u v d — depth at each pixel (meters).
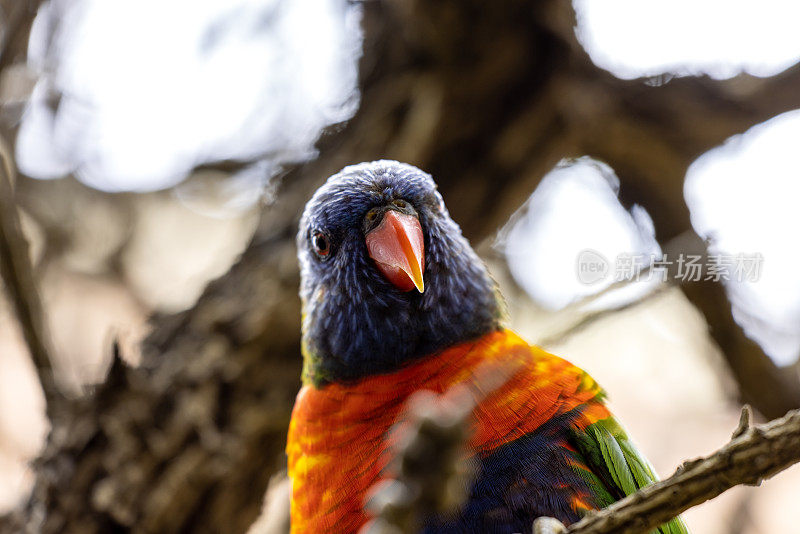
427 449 1.63
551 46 5.79
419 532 3.27
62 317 8.66
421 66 5.94
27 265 5.25
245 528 5.79
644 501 2.18
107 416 5.48
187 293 8.11
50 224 8.06
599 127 5.99
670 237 6.29
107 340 5.88
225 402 5.70
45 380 5.56
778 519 7.94
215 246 8.82
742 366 6.32
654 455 8.29
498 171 6.08
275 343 5.83
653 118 5.94
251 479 5.71
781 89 5.64
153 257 8.82
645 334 8.07
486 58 5.72
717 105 5.83
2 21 5.82
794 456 2.10
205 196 8.13
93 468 5.41
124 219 8.40
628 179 6.35
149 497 5.38
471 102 5.89
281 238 6.16
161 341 5.96
